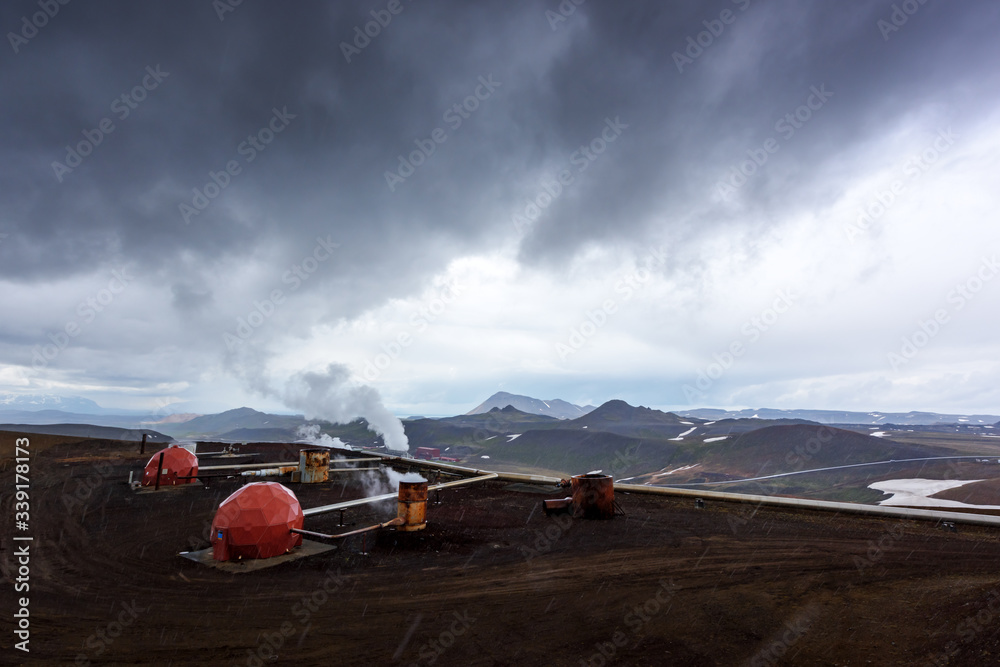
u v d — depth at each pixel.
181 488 19.42
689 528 12.89
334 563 9.77
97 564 9.66
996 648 5.52
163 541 11.43
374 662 5.77
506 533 12.45
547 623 6.88
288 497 10.93
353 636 6.48
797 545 10.98
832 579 8.59
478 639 6.39
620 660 5.79
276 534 10.24
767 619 6.91
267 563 9.74
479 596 7.96
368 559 10.06
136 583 8.56
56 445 35.69
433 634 6.55
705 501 16.91
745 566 9.46
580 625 6.80
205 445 41.75
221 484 20.56
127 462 27.83
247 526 9.99
